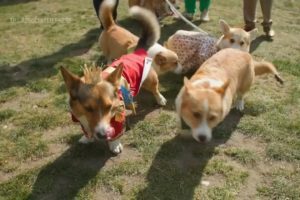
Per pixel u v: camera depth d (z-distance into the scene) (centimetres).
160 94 143
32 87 155
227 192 102
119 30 161
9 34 217
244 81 128
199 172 110
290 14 250
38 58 183
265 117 134
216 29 217
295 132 126
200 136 103
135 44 150
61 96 149
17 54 188
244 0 199
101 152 117
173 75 162
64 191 103
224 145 121
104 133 95
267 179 107
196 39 157
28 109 141
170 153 117
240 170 111
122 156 116
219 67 120
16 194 102
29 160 115
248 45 161
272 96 148
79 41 203
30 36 213
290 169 111
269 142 122
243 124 130
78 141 121
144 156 116
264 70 137
